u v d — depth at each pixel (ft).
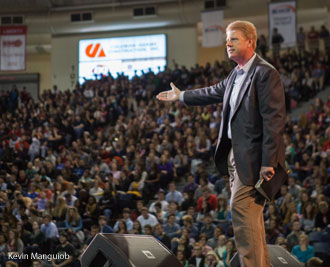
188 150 50.62
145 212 37.35
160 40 86.58
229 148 9.39
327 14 81.05
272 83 8.75
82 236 37.65
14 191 45.91
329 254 27.07
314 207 34.32
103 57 88.17
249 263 8.65
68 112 68.33
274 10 71.36
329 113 52.39
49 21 85.97
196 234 34.40
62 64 89.71
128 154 53.31
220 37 76.74
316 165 43.34
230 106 9.31
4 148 58.59
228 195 40.19
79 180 47.24
